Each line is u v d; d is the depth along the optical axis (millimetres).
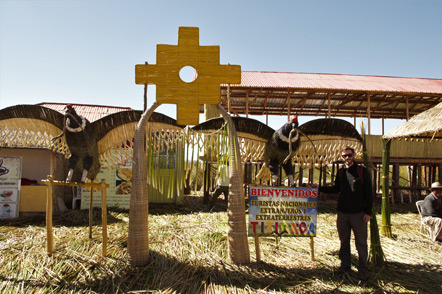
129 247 4180
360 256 4070
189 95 4086
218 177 4469
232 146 4289
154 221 7090
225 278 3891
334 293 3623
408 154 10742
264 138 4621
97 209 8258
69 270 4059
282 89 10977
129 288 3652
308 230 4477
